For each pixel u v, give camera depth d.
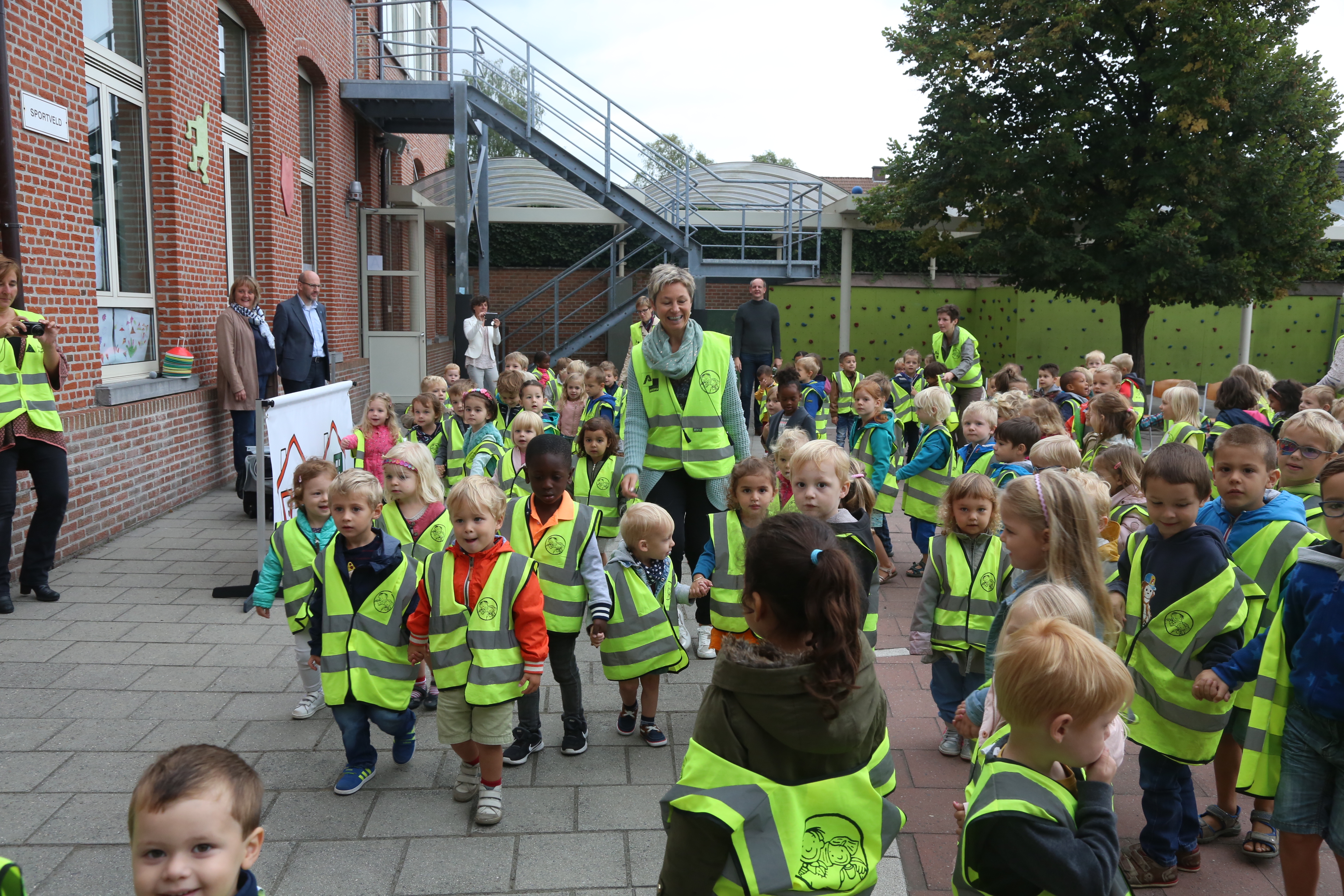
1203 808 3.84
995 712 2.35
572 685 4.31
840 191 24.36
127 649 5.44
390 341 16.55
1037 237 16.69
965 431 6.60
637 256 26.41
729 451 5.30
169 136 9.10
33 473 6.14
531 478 4.32
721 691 1.97
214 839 1.80
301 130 13.83
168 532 8.13
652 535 4.30
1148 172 16.41
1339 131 16.52
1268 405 7.15
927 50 17.05
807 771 1.94
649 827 3.67
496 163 21.30
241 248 11.50
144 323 9.10
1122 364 11.12
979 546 4.14
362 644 3.85
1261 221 16.38
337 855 3.44
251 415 9.76
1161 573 3.27
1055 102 16.70
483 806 3.66
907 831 3.67
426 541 4.96
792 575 1.88
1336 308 24.72
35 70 6.94
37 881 3.23
